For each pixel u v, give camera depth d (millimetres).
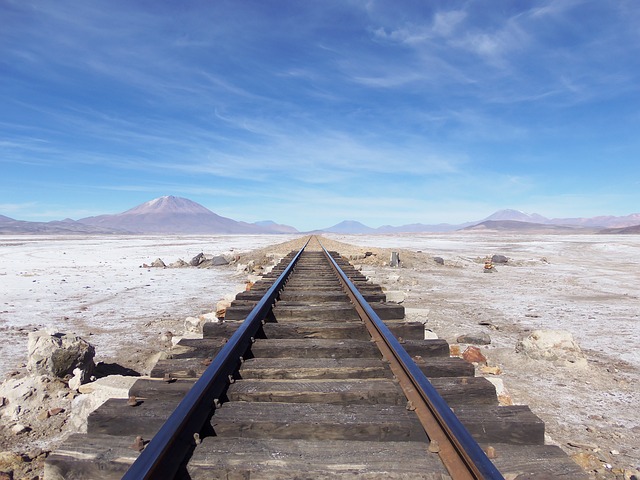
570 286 15094
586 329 8656
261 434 2848
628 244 49094
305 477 2322
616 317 9797
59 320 9406
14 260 26797
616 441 4121
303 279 10641
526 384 5629
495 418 2875
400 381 3494
